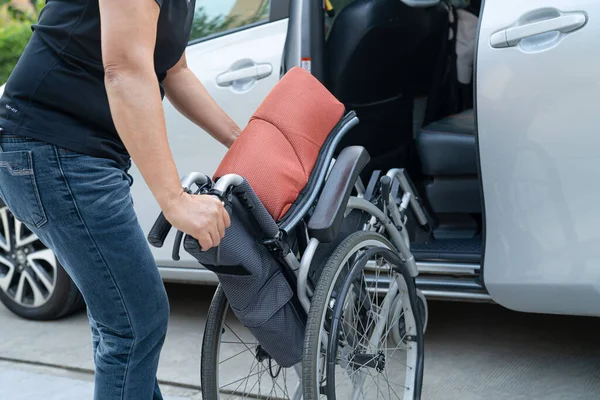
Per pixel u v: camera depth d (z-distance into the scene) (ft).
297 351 5.84
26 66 4.93
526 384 7.80
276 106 5.93
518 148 7.19
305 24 8.41
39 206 4.92
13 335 10.51
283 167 5.69
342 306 5.62
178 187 4.66
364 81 9.48
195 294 11.89
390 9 9.29
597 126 6.76
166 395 8.36
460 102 10.64
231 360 9.17
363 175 9.76
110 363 5.29
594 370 7.98
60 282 10.49
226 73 9.12
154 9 4.54
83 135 4.92
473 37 10.36
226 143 6.33
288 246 5.63
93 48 4.86
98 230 4.96
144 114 4.49
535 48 7.09
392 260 6.53
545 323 9.41
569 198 6.98
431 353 8.77
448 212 9.47
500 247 7.42
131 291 5.12
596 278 6.93
